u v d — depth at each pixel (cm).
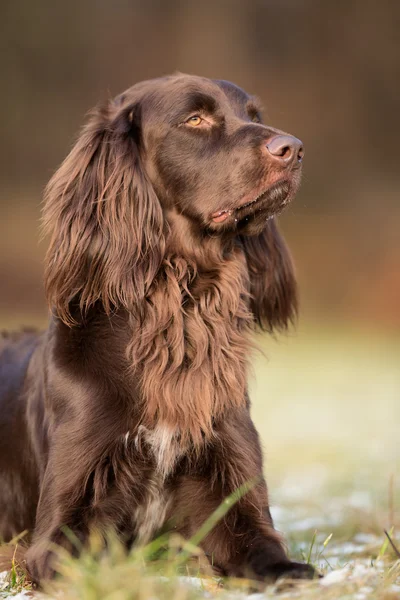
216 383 665
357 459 1440
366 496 1080
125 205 688
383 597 485
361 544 781
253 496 630
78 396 642
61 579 541
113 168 696
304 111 4862
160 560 586
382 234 4534
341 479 1228
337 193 4781
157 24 4772
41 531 614
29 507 721
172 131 696
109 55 4728
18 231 4181
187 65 4806
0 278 3856
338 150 4872
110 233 681
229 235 700
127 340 660
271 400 2222
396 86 4878
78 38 4666
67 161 716
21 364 788
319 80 4859
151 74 4791
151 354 657
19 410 741
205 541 629
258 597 499
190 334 674
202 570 604
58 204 702
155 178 705
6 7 4522
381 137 4878
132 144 707
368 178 4847
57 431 643
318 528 866
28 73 4584
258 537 603
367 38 4841
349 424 1850
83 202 693
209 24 4791
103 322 670
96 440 629
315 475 1306
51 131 4625
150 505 648
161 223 691
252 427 679
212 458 646
